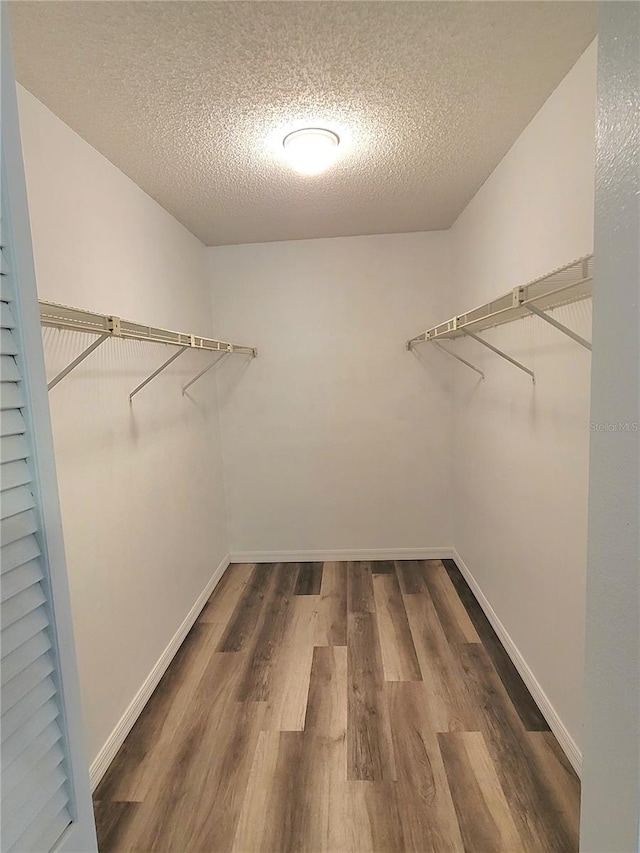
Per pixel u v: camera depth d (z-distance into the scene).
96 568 1.71
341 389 3.43
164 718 1.94
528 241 1.85
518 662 2.12
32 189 1.46
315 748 1.74
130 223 2.14
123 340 1.99
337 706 1.96
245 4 1.18
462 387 3.08
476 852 1.35
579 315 1.49
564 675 1.67
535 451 1.88
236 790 1.58
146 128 1.72
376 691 2.04
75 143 1.71
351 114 1.70
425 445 3.44
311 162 1.98
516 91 1.60
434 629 2.53
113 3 1.15
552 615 1.76
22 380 0.67
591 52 1.37
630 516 0.65
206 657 2.36
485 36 1.33
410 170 2.21
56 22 1.20
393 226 3.10
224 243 3.30
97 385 1.77
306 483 3.53
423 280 3.29
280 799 1.54
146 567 2.14
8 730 0.62
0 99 0.64
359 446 3.47
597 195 0.72
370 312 3.35
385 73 1.47
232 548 3.61
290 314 3.38
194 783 1.62
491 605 2.54
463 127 1.83
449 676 2.12
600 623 0.73
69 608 0.76
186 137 1.80
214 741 1.80
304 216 2.79
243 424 3.49
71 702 0.76
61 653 0.73
